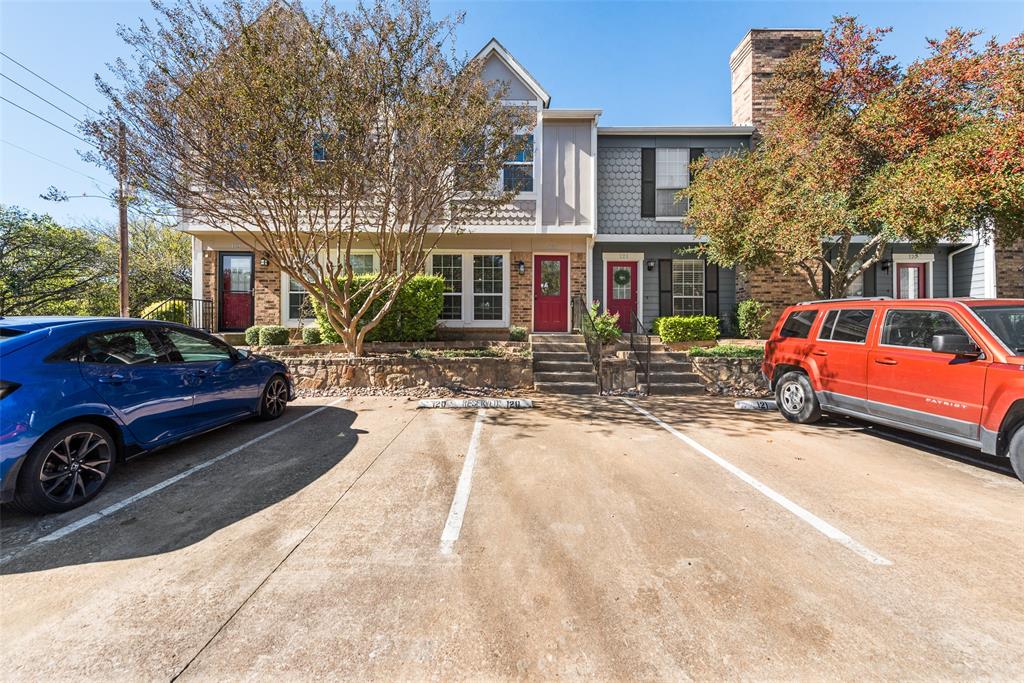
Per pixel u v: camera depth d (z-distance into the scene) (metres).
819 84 8.51
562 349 10.43
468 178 7.89
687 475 4.45
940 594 2.57
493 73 11.92
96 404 3.89
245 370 5.91
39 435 3.45
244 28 6.15
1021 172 5.48
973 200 5.67
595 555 2.98
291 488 4.10
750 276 12.52
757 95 12.87
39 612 2.44
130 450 4.23
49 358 3.66
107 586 2.67
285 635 2.26
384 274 8.75
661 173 13.13
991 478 4.38
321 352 9.90
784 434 5.96
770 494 3.99
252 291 12.33
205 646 2.19
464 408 7.50
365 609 2.45
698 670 2.02
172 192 7.16
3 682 1.98
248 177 6.66
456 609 2.44
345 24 6.67
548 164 12.04
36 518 3.52
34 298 14.95
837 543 3.14
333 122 6.77
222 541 3.18
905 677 1.98
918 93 7.16
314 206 7.52
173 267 22.86
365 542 3.16
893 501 3.84
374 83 6.73
